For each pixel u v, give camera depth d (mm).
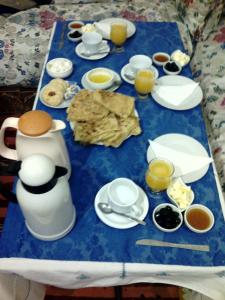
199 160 1053
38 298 1252
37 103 1255
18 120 852
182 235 881
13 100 2328
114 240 870
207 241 870
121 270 817
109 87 1319
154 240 868
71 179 1010
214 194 983
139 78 1236
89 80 1308
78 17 2268
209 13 1926
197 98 1299
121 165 1056
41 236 852
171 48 1584
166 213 910
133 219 899
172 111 1252
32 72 2174
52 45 1571
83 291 1482
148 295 1465
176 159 1056
